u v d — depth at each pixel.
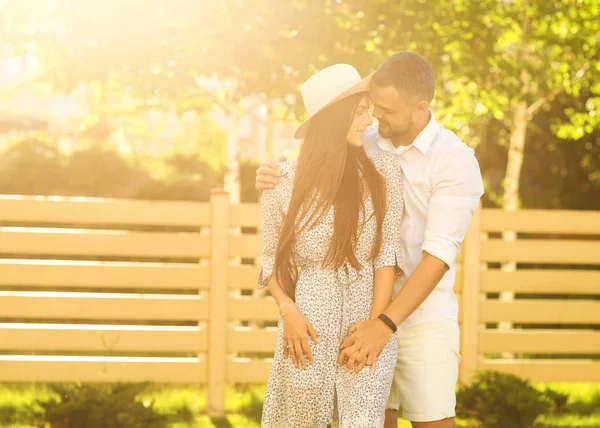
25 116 19.61
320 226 3.39
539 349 7.80
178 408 7.18
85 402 6.18
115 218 7.13
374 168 3.47
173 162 16.11
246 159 15.41
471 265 7.73
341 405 3.41
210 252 7.26
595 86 11.38
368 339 3.38
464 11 10.26
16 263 7.06
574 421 7.02
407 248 3.77
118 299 7.16
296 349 3.39
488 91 10.82
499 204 17.17
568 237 15.02
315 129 3.43
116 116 11.13
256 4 8.15
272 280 3.54
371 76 3.59
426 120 3.74
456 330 3.87
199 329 7.26
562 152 19.30
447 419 3.85
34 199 7.02
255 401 7.50
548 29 10.92
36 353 8.80
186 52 8.41
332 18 8.44
